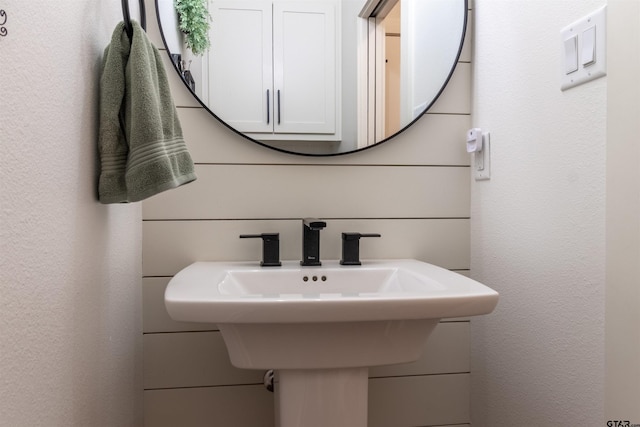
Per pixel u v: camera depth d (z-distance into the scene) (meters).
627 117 0.72
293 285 1.10
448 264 1.29
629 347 0.72
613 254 0.75
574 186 0.87
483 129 1.22
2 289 0.52
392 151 1.27
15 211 0.55
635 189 0.71
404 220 1.28
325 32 1.24
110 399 0.92
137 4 1.14
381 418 1.27
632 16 0.71
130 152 0.81
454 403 1.29
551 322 0.94
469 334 1.29
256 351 0.81
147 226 1.18
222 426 1.21
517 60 1.06
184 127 1.20
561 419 0.91
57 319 0.67
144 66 0.82
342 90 1.25
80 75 0.77
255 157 1.22
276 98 1.22
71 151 0.73
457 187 1.29
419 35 1.27
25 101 0.58
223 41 1.20
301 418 0.86
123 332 1.02
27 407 0.58
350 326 0.80
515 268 1.07
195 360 1.20
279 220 1.23
